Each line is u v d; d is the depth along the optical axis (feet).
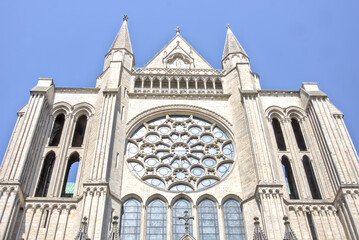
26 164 156.76
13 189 146.20
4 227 136.26
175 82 208.54
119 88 190.39
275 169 160.86
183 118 192.65
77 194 157.48
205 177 167.94
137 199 159.43
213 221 154.81
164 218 155.12
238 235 150.92
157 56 227.40
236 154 175.01
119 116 182.60
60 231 145.38
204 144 180.04
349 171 156.87
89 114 186.09
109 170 158.10
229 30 241.35
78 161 181.57
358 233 139.44
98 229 136.77
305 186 164.14
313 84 196.34
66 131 178.40
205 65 224.33
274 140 178.60
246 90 189.88
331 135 169.68
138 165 171.63
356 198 148.05
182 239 136.15
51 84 190.19
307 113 187.93
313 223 150.71
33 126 167.53
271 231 138.10
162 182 166.20
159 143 180.55
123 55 213.46
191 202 158.51
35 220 147.23
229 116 190.70
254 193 154.61
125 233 149.89
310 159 173.47
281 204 145.79
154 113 190.70
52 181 161.07
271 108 190.39
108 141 164.96
